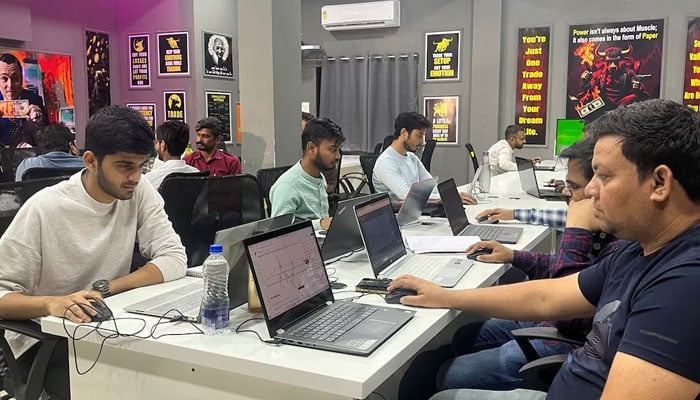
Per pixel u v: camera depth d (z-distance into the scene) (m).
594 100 7.28
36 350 1.92
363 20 8.11
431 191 3.42
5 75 6.38
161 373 1.56
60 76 7.04
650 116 1.10
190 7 7.38
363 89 8.35
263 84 4.97
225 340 1.54
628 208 1.13
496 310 1.73
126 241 2.09
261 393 1.44
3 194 2.44
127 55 7.84
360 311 1.74
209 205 2.83
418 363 2.19
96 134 1.83
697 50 6.73
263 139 5.03
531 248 2.86
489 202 4.19
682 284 1.02
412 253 2.56
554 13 7.37
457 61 7.93
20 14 6.33
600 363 1.28
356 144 8.48
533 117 7.61
